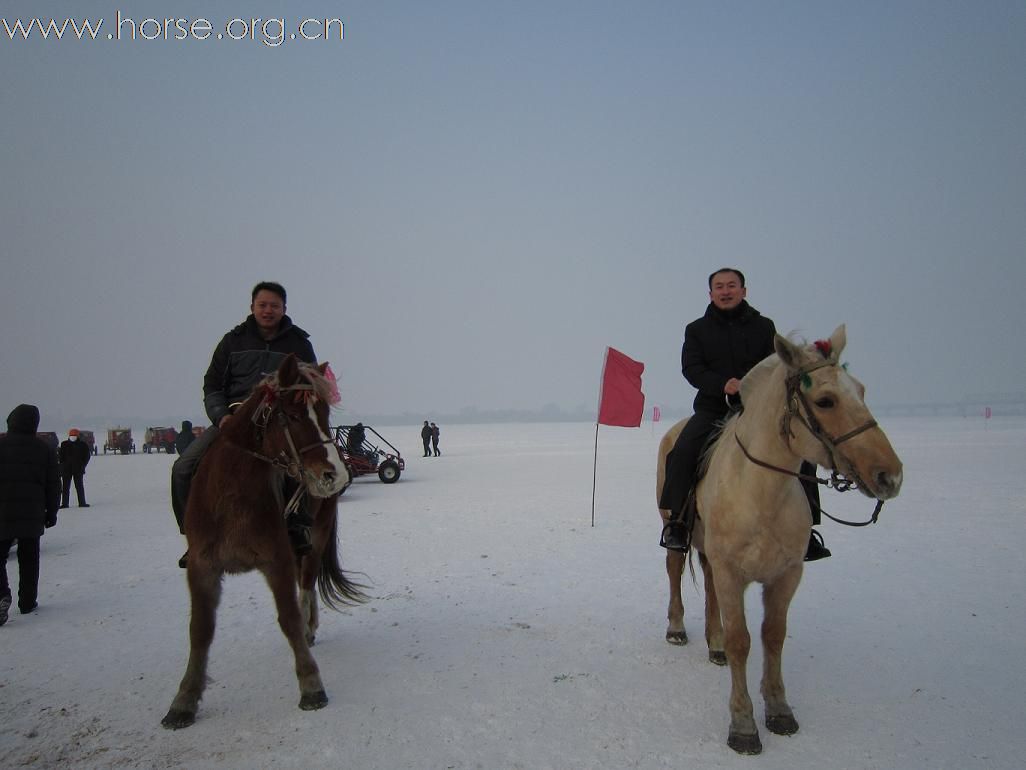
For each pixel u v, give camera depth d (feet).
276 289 16.33
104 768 11.04
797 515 11.67
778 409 11.16
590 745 11.39
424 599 21.34
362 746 11.51
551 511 41.37
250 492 13.03
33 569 21.03
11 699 13.99
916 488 47.62
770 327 15.78
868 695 13.15
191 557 13.10
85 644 17.63
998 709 12.39
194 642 12.96
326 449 12.98
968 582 21.68
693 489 14.48
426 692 13.79
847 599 19.99
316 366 13.97
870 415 10.04
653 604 20.15
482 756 11.05
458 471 77.00
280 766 10.92
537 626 18.16
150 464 112.27
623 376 38.19
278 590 13.37
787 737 11.55
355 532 34.83
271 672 15.28
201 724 12.63
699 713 12.61
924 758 10.68
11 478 20.15
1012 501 40.34
